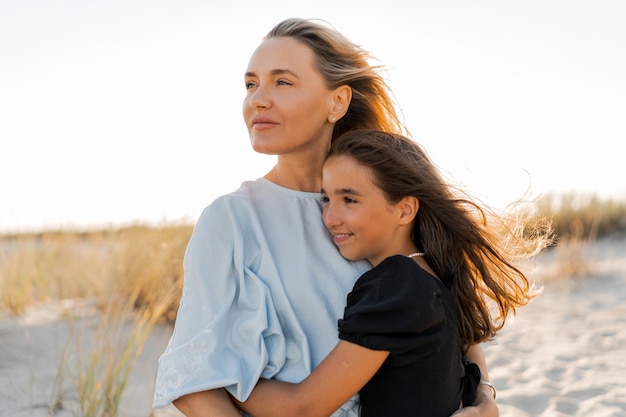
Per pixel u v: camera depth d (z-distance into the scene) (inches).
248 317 70.5
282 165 80.6
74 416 135.1
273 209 76.7
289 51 76.7
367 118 88.1
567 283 290.8
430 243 78.3
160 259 210.1
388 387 67.6
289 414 66.1
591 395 159.2
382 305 65.2
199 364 67.1
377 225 74.3
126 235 225.0
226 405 67.2
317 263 74.4
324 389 65.6
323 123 79.9
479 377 78.3
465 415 70.1
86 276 218.4
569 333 217.8
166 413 141.9
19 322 185.5
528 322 233.3
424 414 67.2
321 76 78.2
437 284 69.8
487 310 81.6
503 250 85.0
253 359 68.7
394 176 73.9
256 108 76.3
